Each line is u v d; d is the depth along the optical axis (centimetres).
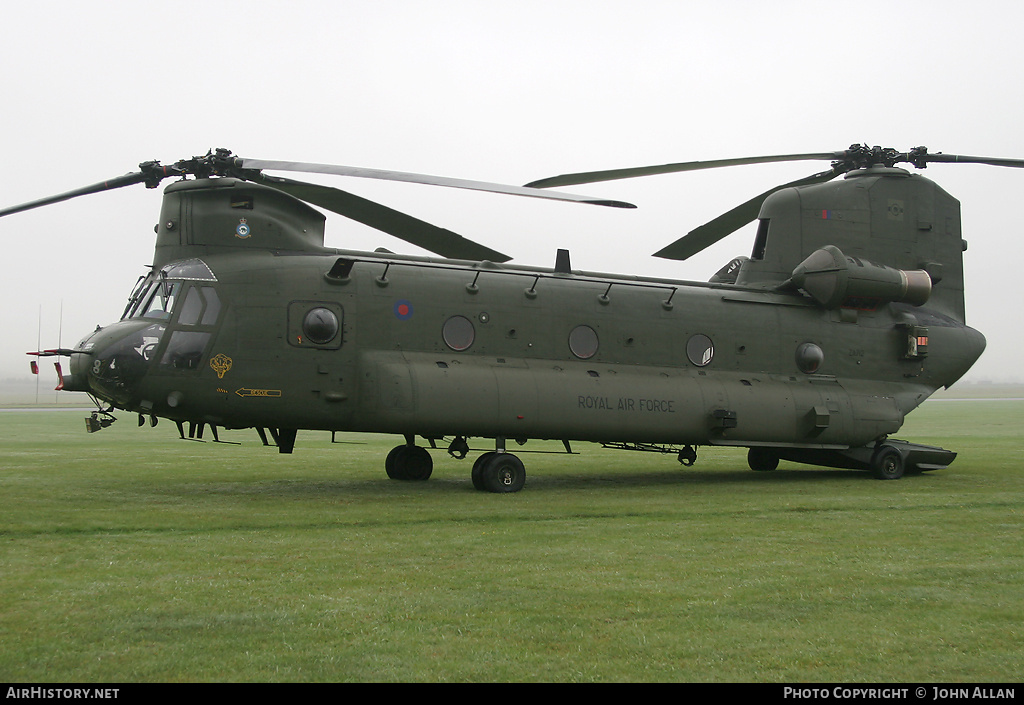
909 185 1845
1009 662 594
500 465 1439
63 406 7994
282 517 1127
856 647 623
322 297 1418
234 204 1440
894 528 1082
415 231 1484
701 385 1625
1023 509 1246
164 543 953
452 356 1484
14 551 905
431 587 774
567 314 1573
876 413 1730
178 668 570
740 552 931
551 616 689
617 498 1359
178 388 1348
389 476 1630
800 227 1792
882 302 1784
